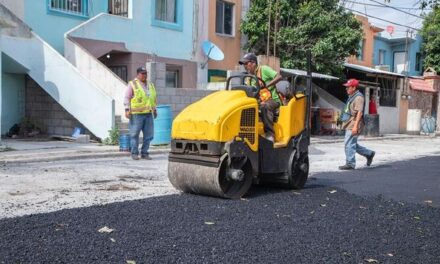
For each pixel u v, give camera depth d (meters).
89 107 13.38
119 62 16.59
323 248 4.58
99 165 9.68
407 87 28.30
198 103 6.87
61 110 14.52
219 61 20.14
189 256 4.21
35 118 15.09
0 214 5.47
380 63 33.53
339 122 21.52
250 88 6.89
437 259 4.46
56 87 13.77
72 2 15.89
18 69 13.98
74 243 4.41
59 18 15.36
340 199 6.88
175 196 6.67
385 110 26.83
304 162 7.65
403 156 13.91
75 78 13.47
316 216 5.79
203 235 4.82
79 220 5.19
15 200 6.23
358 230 5.27
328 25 20.41
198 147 6.48
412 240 5.00
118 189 7.21
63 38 15.48
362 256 4.42
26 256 4.05
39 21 14.81
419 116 27.84
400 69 34.09
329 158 12.65
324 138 19.58
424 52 34.66
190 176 6.55
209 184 6.37
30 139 13.87
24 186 7.20
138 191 7.10
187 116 6.66
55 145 12.34
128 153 11.39
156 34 17.47
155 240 4.60
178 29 18.27
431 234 5.28
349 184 8.40
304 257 4.31
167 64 17.69
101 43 15.39
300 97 7.59
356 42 21.06
